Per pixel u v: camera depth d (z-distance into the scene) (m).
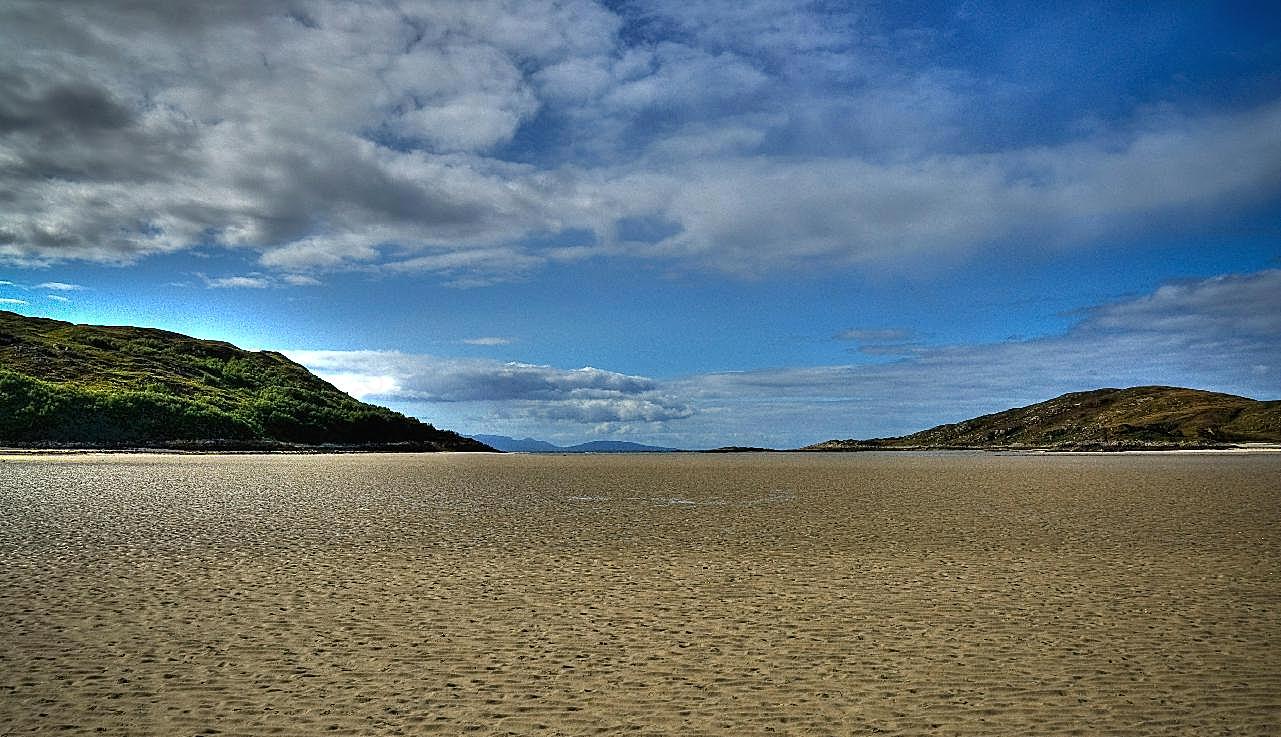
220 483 48.84
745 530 28.09
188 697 10.91
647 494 43.91
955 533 27.25
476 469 73.12
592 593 17.47
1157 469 71.81
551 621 15.03
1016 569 20.36
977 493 44.44
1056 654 12.91
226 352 164.38
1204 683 11.46
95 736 9.58
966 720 10.12
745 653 13.02
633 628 14.55
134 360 140.62
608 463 94.88
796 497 42.06
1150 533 26.91
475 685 11.44
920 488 48.88
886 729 9.83
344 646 13.33
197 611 15.65
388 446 140.25
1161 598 16.95
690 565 20.95
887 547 24.06
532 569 20.30
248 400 134.88
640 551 23.28
